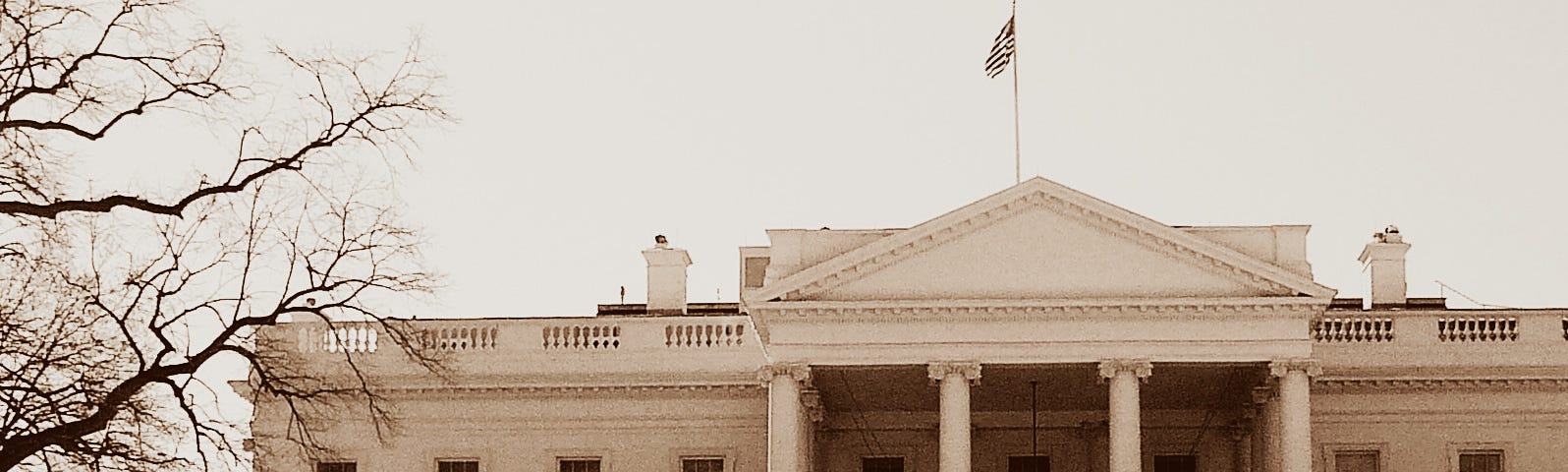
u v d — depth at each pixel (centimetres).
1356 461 6309
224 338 3025
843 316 5638
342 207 3203
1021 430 6588
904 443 6581
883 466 6588
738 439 6438
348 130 3053
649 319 6450
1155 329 5625
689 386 6419
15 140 2805
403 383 6384
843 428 6600
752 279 7000
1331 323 6309
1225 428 6500
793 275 5625
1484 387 6269
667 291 6800
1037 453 6556
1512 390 6269
